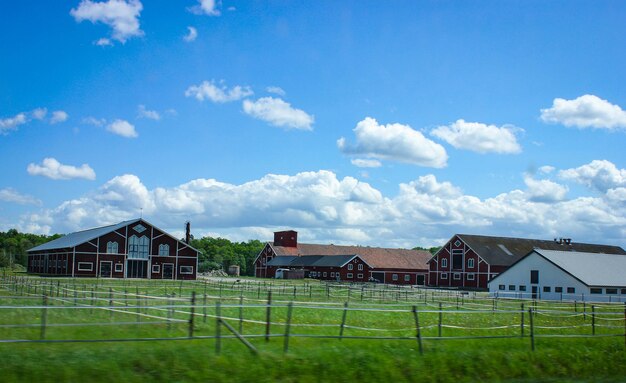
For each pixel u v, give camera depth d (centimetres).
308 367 1736
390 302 4850
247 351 1781
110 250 9319
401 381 1798
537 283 7256
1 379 1401
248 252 19975
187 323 2316
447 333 2516
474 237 10494
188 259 9925
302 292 6147
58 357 1554
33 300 3391
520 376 2033
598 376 2144
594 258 7606
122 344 1775
